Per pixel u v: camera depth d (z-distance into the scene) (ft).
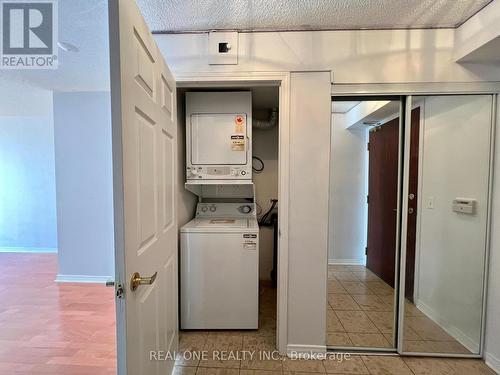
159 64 4.15
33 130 13.16
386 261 6.40
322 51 5.47
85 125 9.18
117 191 2.77
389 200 6.32
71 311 7.58
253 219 7.84
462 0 4.52
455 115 5.66
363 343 6.05
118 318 2.87
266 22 5.23
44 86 8.46
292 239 5.65
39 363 5.49
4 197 13.53
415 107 5.65
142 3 4.56
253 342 6.15
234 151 6.93
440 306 5.90
